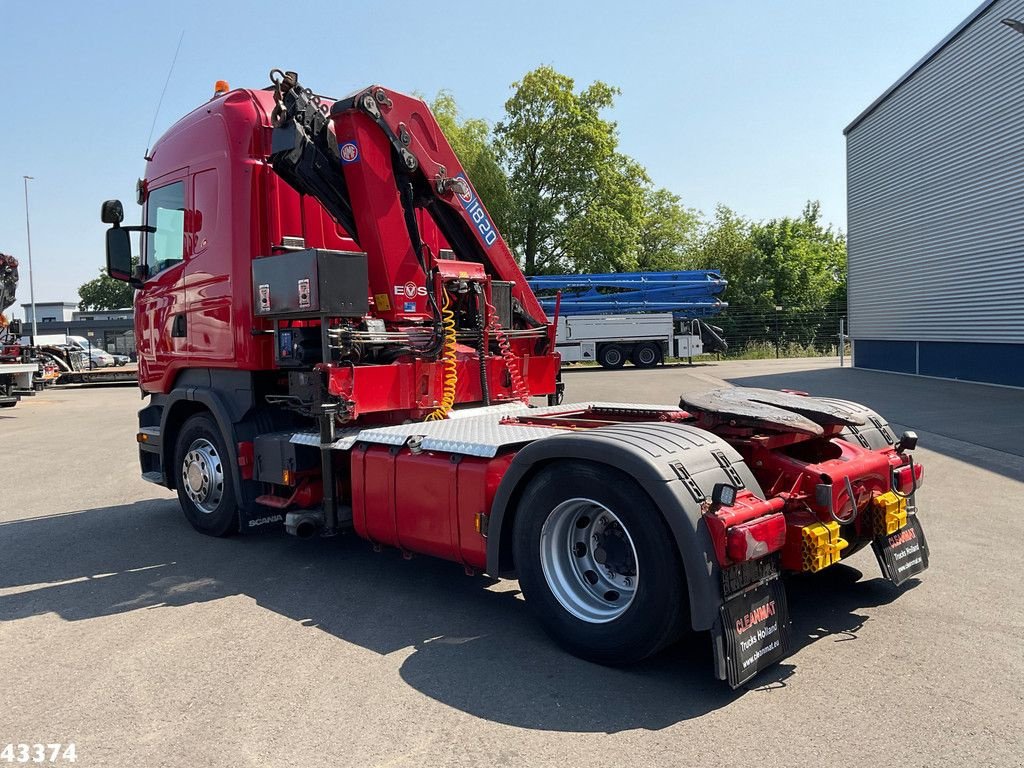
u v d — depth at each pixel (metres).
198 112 6.23
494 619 4.38
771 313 44.53
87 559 5.83
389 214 5.77
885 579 4.83
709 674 3.59
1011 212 16.66
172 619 4.49
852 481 4.01
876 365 23.84
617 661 3.62
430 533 4.47
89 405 20.58
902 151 21.59
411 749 2.96
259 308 5.38
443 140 6.17
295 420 6.02
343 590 4.95
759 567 3.44
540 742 3.00
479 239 6.43
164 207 6.57
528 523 3.90
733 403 4.17
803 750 2.88
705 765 2.80
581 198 39.50
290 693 3.47
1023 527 5.96
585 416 5.61
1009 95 16.59
